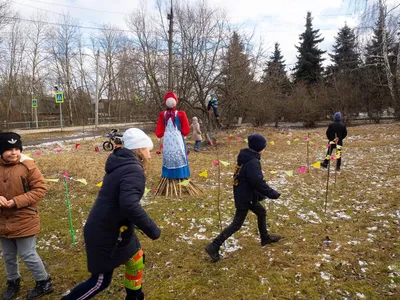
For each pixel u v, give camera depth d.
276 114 25.88
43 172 8.52
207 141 14.03
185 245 4.11
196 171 8.61
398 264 3.42
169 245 4.11
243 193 3.65
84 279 3.38
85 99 45.53
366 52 25.20
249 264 3.56
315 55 39.38
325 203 5.68
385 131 17.36
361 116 28.14
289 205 5.58
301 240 4.14
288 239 4.19
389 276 3.21
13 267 3.08
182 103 14.13
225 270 3.46
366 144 13.63
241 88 14.20
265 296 2.97
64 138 20.45
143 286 3.20
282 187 6.81
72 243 4.27
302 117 26.38
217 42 13.81
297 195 6.19
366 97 24.88
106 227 2.36
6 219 2.88
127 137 2.57
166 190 6.34
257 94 15.95
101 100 49.22
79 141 17.28
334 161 9.98
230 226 3.67
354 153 11.55
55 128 32.91
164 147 6.41
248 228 4.61
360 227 4.51
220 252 3.90
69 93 39.72
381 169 8.28
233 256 3.78
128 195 2.25
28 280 3.39
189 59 13.50
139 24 16.19
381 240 4.04
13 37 31.39
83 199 6.17
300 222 4.80
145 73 15.84
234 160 10.38
